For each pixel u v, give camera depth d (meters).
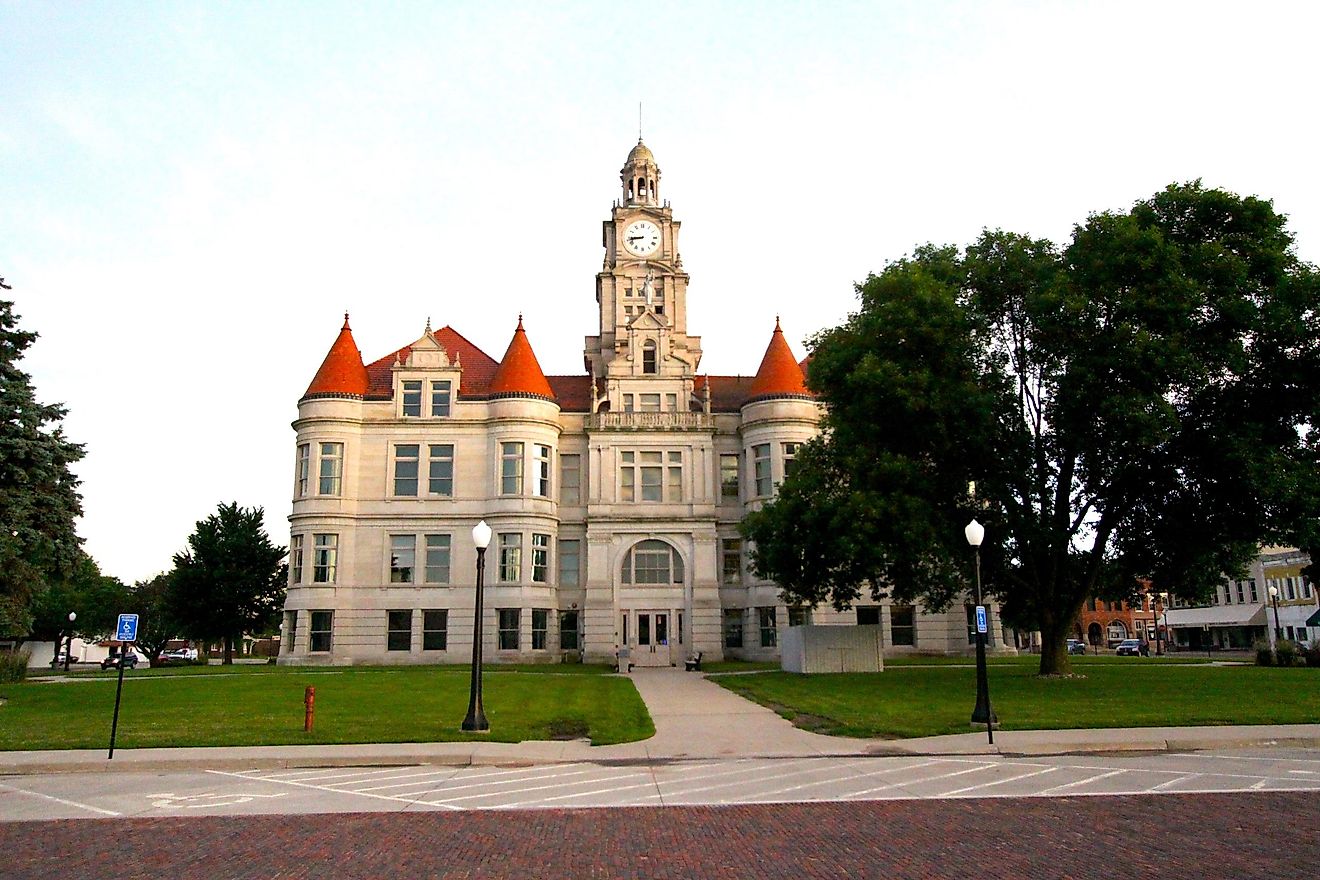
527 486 57.25
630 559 57.91
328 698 31.02
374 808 14.74
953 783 16.42
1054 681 34.66
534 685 36.75
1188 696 28.70
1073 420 32.78
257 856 11.52
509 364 59.22
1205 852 11.14
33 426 34.38
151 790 16.72
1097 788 15.65
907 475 34.75
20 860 11.36
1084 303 31.58
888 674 40.84
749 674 43.69
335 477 57.12
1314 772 17.08
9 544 32.41
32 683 40.03
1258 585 86.62
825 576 40.47
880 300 37.00
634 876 10.46
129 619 20.81
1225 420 32.47
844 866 10.76
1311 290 30.62
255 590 72.56
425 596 56.47
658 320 61.72
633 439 59.09
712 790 16.11
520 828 13.08
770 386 58.72
